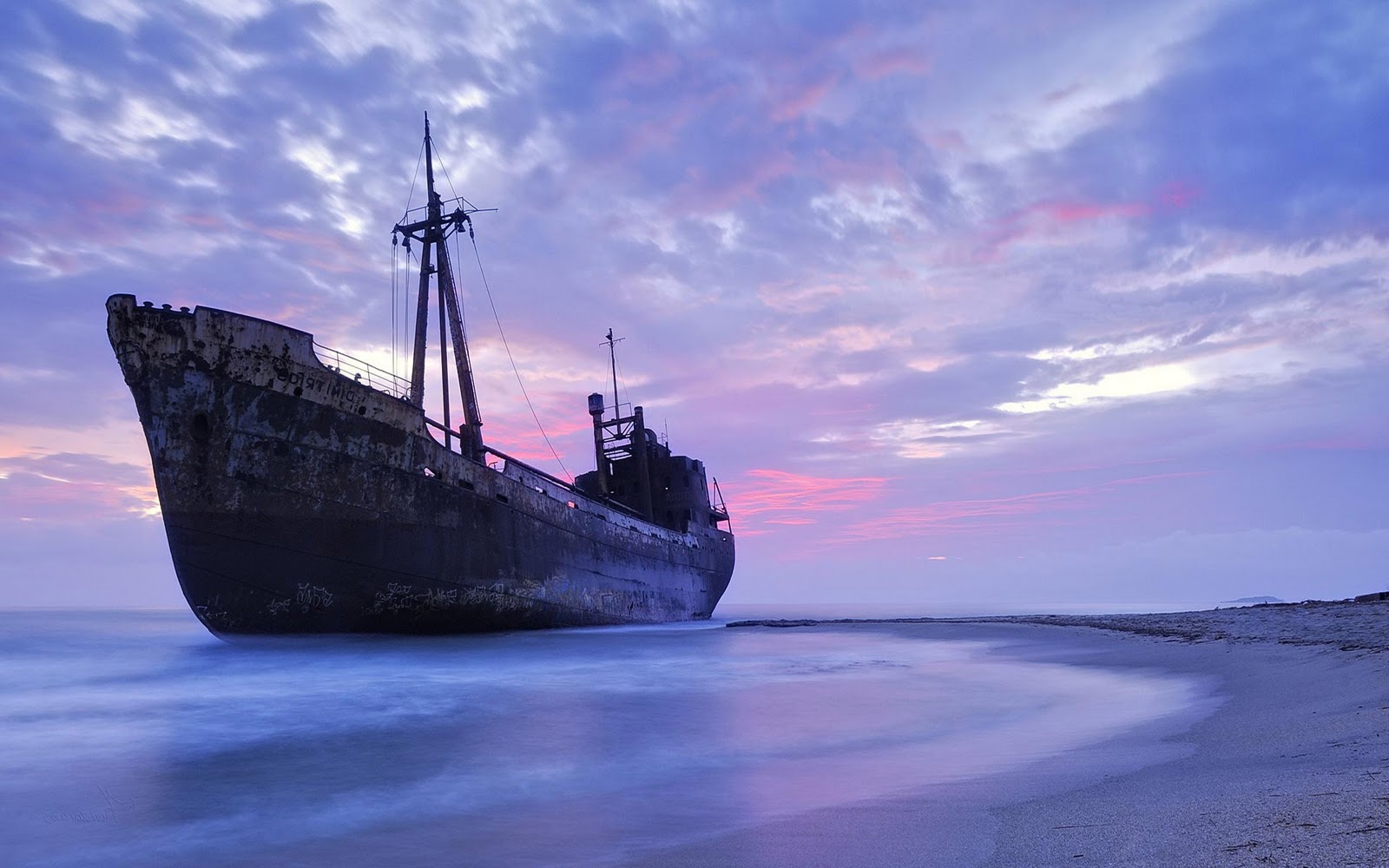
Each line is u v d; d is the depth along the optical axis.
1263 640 18.70
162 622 53.53
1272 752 7.07
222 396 24.25
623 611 43.41
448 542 30.05
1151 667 16.77
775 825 6.34
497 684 17.92
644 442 57.12
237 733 12.04
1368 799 4.74
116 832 7.08
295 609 26.48
